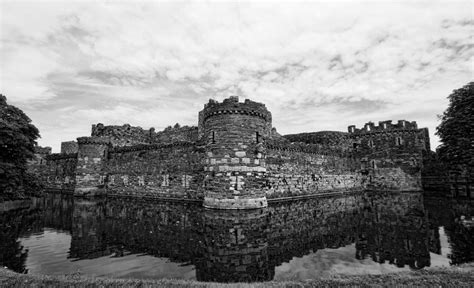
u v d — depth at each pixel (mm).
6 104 27672
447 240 13062
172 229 15297
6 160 26750
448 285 7035
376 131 44625
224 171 22156
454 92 24703
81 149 37406
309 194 34656
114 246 12250
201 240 13094
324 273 9023
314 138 46531
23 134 27656
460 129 23250
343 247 12039
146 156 34250
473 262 9438
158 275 8867
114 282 7516
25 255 11031
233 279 8516
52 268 9523
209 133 23344
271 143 30219
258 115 23797
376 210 22375
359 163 45250
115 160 37969
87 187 36688
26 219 18906
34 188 28609
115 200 30953
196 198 29016
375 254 11039
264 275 8852
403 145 42594
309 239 13305
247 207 21922
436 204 25875
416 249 11688
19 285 7320
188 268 9508
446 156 24812
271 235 14008
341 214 20328
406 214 20297
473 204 25484
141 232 14703
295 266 9695
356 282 7371
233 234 14164
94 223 17250
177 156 31188
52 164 47594
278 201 28969
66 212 21953
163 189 32062
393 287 6988
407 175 41906
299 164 33750
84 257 10766
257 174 22953
